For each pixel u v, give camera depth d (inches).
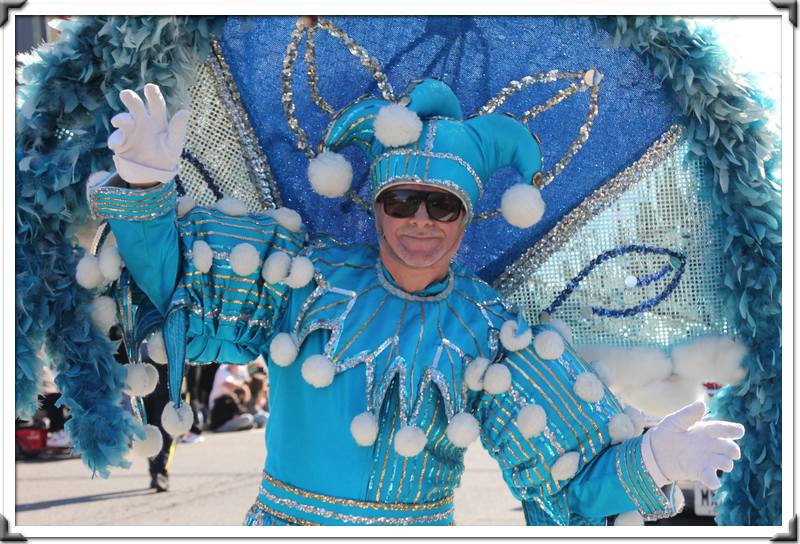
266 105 104.6
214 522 195.6
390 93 104.0
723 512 104.3
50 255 93.4
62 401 92.4
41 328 92.6
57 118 95.3
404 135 91.2
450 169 91.6
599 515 92.2
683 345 104.3
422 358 93.4
